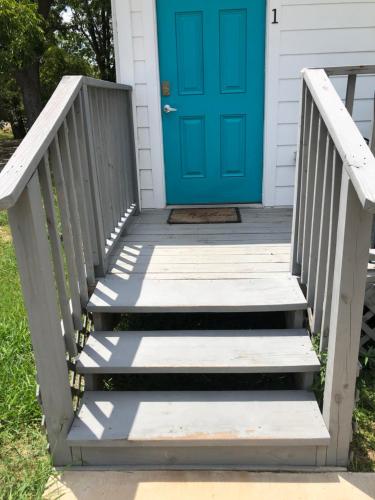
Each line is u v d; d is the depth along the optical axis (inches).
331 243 77.0
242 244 125.7
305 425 78.2
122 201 136.1
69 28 559.5
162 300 96.0
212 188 160.9
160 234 135.6
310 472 77.5
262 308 93.5
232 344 91.0
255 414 81.4
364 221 66.1
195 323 115.9
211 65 147.9
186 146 156.5
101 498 73.9
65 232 84.0
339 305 70.2
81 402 85.7
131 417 81.7
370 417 89.3
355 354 72.4
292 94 148.1
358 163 62.2
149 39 143.8
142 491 75.0
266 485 75.2
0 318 125.6
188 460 79.4
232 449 78.3
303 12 140.3
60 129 83.0
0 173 62.7
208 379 101.1
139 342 92.7
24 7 255.4
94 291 100.3
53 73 448.1
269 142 152.9
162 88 150.4
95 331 96.9
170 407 83.8
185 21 143.9
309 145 89.0
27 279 69.3
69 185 86.6
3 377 101.1
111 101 122.0
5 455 83.5
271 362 85.0
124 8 141.3
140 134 153.6
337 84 148.1
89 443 77.2
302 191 98.2
